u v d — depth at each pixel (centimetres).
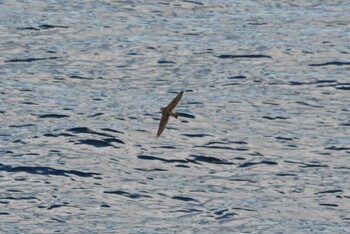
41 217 3891
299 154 4669
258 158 4603
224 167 4494
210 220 3919
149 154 4616
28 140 4712
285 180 4347
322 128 5059
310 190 4238
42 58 6334
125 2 8088
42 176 4291
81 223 3847
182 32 7175
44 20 7388
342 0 8550
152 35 7050
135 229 3809
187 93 5622
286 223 3909
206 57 6456
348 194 4200
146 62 6319
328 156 4650
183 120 5106
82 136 4803
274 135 4925
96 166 4428
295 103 5466
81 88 5684
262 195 4178
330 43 6888
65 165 4412
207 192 4188
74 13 7688
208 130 4969
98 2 8088
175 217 3941
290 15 7838
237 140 4838
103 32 7112
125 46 6712
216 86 5781
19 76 5888
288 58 6456
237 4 8175
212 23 7488
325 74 6056
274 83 5859
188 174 4406
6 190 4122
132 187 4219
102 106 5316
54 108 5250
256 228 3853
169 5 8038
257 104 5431
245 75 6019
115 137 4803
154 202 4075
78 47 6656
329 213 4022
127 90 5669
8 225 3803
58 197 4078
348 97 5606
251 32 7194
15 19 7400
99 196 4109
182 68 6184
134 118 5116
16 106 5266
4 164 4388
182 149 4694
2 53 6419
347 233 3838
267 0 8388
